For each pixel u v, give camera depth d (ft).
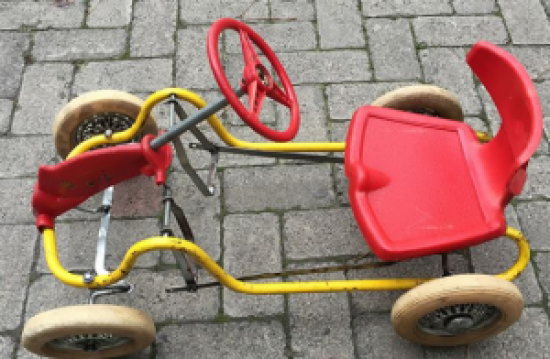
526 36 7.81
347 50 7.72
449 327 5.69
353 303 6.25
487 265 6.42
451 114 6.38
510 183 5.13
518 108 5.11
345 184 6.84
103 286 5.47
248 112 4.90
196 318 6.20
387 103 6.26
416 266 6.42
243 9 8.01
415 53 7.70
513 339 6.09
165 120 7.27
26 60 7.62
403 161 5.76
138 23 7.88
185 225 5.76
